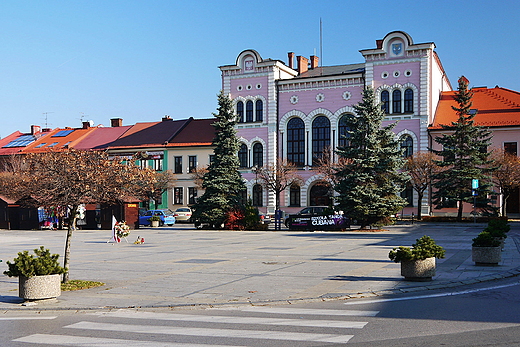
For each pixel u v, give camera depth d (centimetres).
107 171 1576
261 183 5972
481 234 1831
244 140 6344
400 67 5606
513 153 5259
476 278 1538
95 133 7900
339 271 1733
